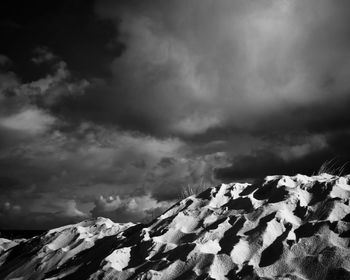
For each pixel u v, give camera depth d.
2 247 34.78
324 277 12.96
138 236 19.80
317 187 17.92
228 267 14.65
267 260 14.61
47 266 23.67
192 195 22.52
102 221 30.30
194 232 17.91
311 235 14.98
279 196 18.28
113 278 16.42
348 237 14.27
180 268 15.25
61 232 28.75
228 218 17.83
